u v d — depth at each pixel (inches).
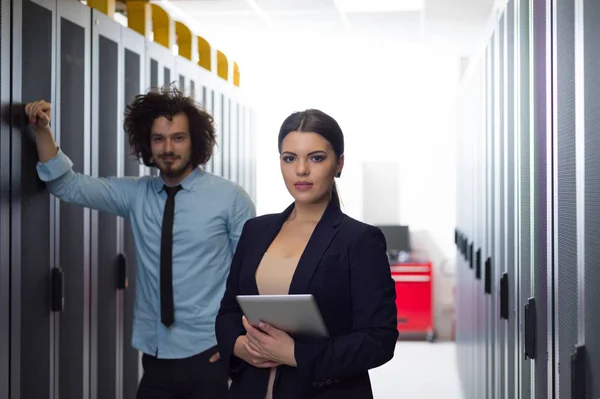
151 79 174.6
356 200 342.6
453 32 277.0
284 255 83.7
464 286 237.5
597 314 68.2
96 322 146.5
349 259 81.1
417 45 311.0
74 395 136.4
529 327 101.0
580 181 74.4
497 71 147.1
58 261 129.7
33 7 119.0
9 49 111.3
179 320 122.4
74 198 124.6
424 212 342.3
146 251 126.3
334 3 240.7
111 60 151.5
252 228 89.2
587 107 71.5
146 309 126.0
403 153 343.3
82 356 139.9
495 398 150.6
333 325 81.2
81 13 137.4
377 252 81.8
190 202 123.8
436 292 339.6
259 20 266.2
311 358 77.3
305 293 80.7
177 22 220.1
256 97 347.3
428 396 239.0
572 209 78.1
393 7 248.5
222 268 124.4
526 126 108.4
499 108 143.9
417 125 342.0
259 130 348.2
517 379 119.3
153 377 123.7
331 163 81.7
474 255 201.5
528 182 107.4
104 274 150.3
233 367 84.7
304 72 346.3
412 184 343.0
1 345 109.9
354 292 80.7
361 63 343.3
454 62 337.4
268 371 83.0
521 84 114.3
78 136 136.8
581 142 73.8
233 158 251.9
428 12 245.3
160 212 124.7
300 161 80.9
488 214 164.9
